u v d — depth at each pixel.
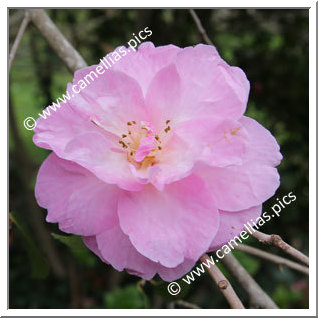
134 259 0.35
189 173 0.34
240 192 0.35
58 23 0.81
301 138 0.78
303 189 0.78
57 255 0.82
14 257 0.80
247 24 0.78
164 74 0.36
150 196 0.35
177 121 0.36
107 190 0.35
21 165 0.78
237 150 0.35
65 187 0.35
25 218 0.83
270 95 0.78
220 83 0.36
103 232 0.35
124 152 0.36
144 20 0.71
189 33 0.73
